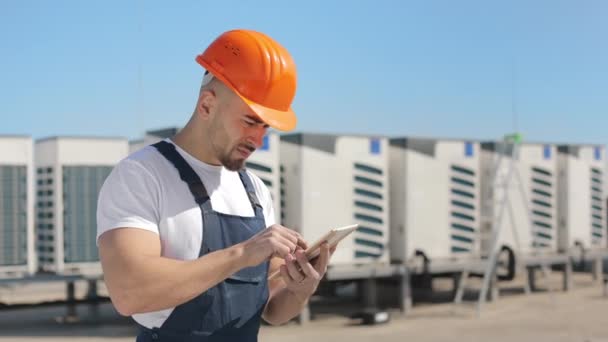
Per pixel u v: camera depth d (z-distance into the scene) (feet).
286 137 64.13
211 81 8.43
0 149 61.00
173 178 8.19
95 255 64.69
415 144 69.05
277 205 61.36
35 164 66.33
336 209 64.13
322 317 66.74
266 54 8.43
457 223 71.36
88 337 57.26
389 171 70.18
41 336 57.67
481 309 69.97
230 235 8.46
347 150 64.75
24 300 76.64
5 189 61.21
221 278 7.43
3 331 60.08
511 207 73.92
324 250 7.90
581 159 85.35
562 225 84.53
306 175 62.64
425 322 63.21
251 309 8.74
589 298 77.36
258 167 60.59
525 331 58.54
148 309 7.38
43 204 65.16
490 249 69.31
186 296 7.31
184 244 8.08
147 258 7.39
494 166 76.54
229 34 8.59
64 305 66.80
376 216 66.23
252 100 8.31
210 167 8.61
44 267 65.21
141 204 7.86
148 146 8.46
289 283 8.11
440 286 87.76
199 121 8.52
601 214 87.25
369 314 62.23
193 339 8.17
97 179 64.34
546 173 80.33
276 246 7.54
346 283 76.79
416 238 69.05
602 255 85.30
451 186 71.10
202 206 8.25
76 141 63.62
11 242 61.57
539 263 77.51
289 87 8.66
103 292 81.15
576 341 53.93
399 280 69.15
